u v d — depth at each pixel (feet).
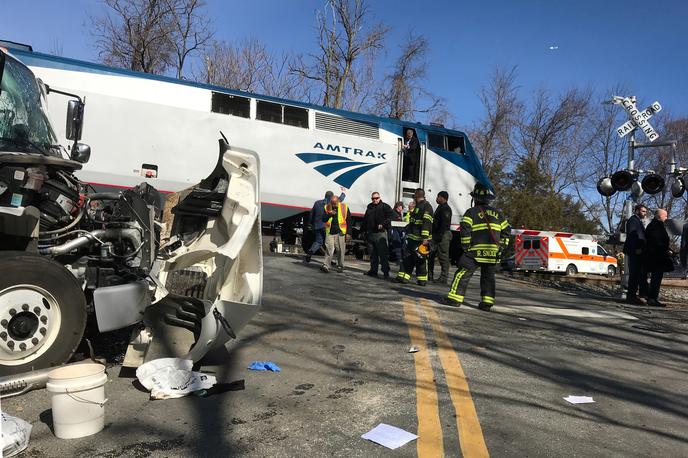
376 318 24.43
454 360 18.24
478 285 41.11
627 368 18.89
